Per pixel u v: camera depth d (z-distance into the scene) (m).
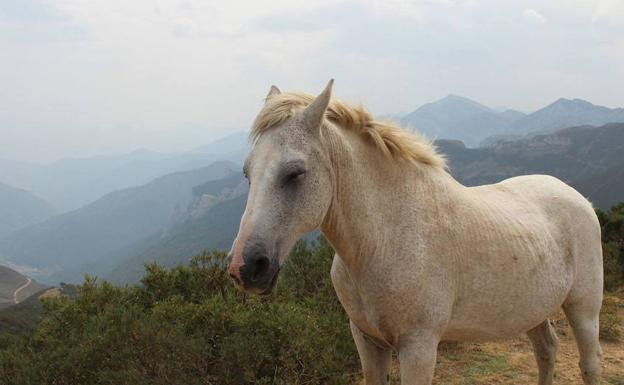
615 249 8.65
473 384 4.57
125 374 3.63
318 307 5.43
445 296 2.55
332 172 2.41
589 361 3.28
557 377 4.69
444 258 2.56
